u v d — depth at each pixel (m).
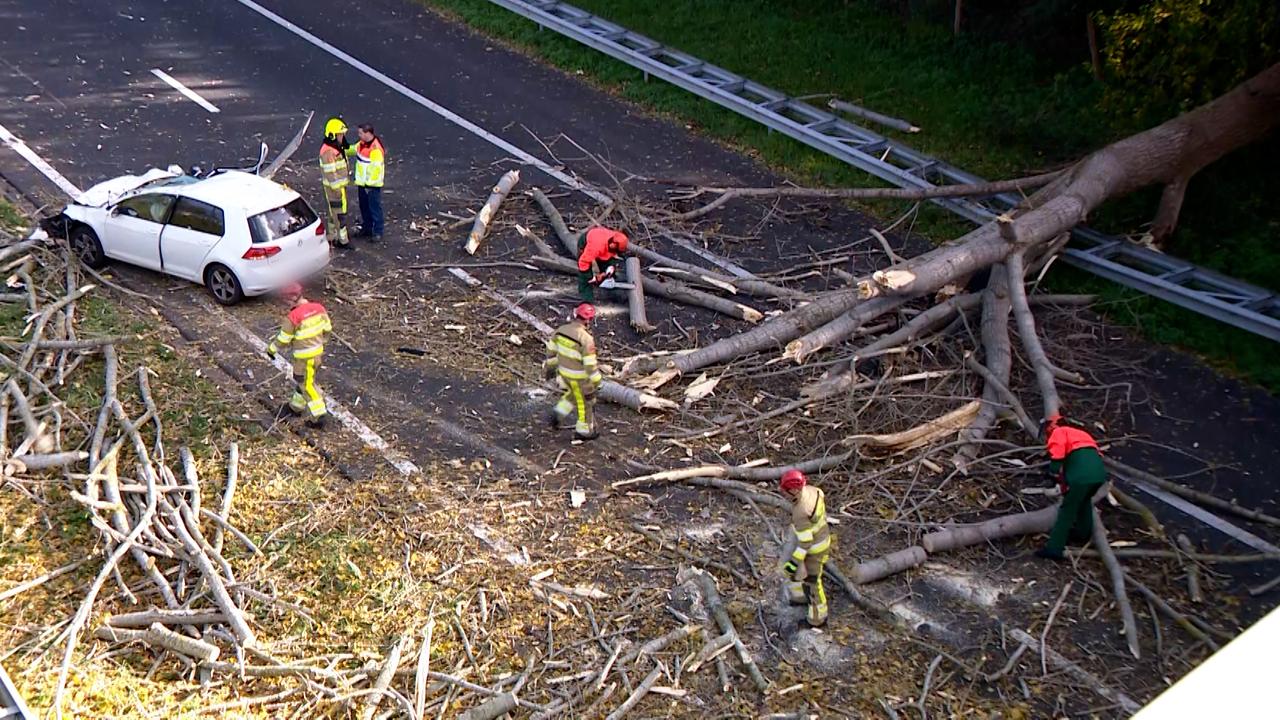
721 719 8.52
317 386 12.46
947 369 12.72
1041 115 17.73
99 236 14.30
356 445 11.54
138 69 20.03
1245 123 14.62
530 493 10.96
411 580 9.79
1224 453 11.87
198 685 8.71
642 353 13.28
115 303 13.66
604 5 22.98
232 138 17.88
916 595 9.84
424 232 15.88
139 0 23.02
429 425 11.93
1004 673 8.91
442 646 9.17
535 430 11.96
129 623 9.21
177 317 13.52
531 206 16.67
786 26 22.12
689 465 11.42
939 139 18.30
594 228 14.10
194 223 13.73
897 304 13.02
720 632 9.34
